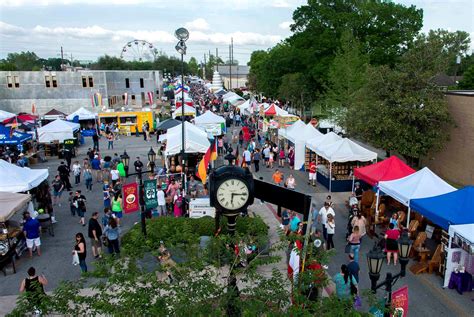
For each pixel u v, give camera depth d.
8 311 10.02
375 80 20.66
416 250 12.41
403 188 13.68
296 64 46.22
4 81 45.06
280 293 5.43
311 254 6.29
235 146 30.88
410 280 11.55
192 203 14.53
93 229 12.46
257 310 5.16
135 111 37.78
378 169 15.84
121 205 16.77
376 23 39.56
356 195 17.58
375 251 7.00
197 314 5.03
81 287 5.68
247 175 6.44
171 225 12.82
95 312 5.26
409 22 40.06
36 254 13.33
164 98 73.56
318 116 43.47
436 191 13.16
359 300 9.33
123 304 5.26
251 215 16.39
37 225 13.05
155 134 37.78
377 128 20.11
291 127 25.42
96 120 36.03
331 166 20.03
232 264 6.03
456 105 21.56
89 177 20.23
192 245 6.29
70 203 16.97
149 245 6.88
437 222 11.58
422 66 20.75
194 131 21.55
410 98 19.70
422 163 25.11
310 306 5.29
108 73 56.00
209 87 88.25
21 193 14.52
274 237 13.99
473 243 9.90
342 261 12.73
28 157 26.02
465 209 11.46
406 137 20.16
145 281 5.57
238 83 120.31
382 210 15.36
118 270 5.84
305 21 44.50
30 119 35.56
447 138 21.11
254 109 38.47
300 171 23.95
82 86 46.56
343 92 31.31
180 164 20.73
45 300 5.27
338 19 39.69
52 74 45.66
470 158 20.92
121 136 37.12
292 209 10.44
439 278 11.66
